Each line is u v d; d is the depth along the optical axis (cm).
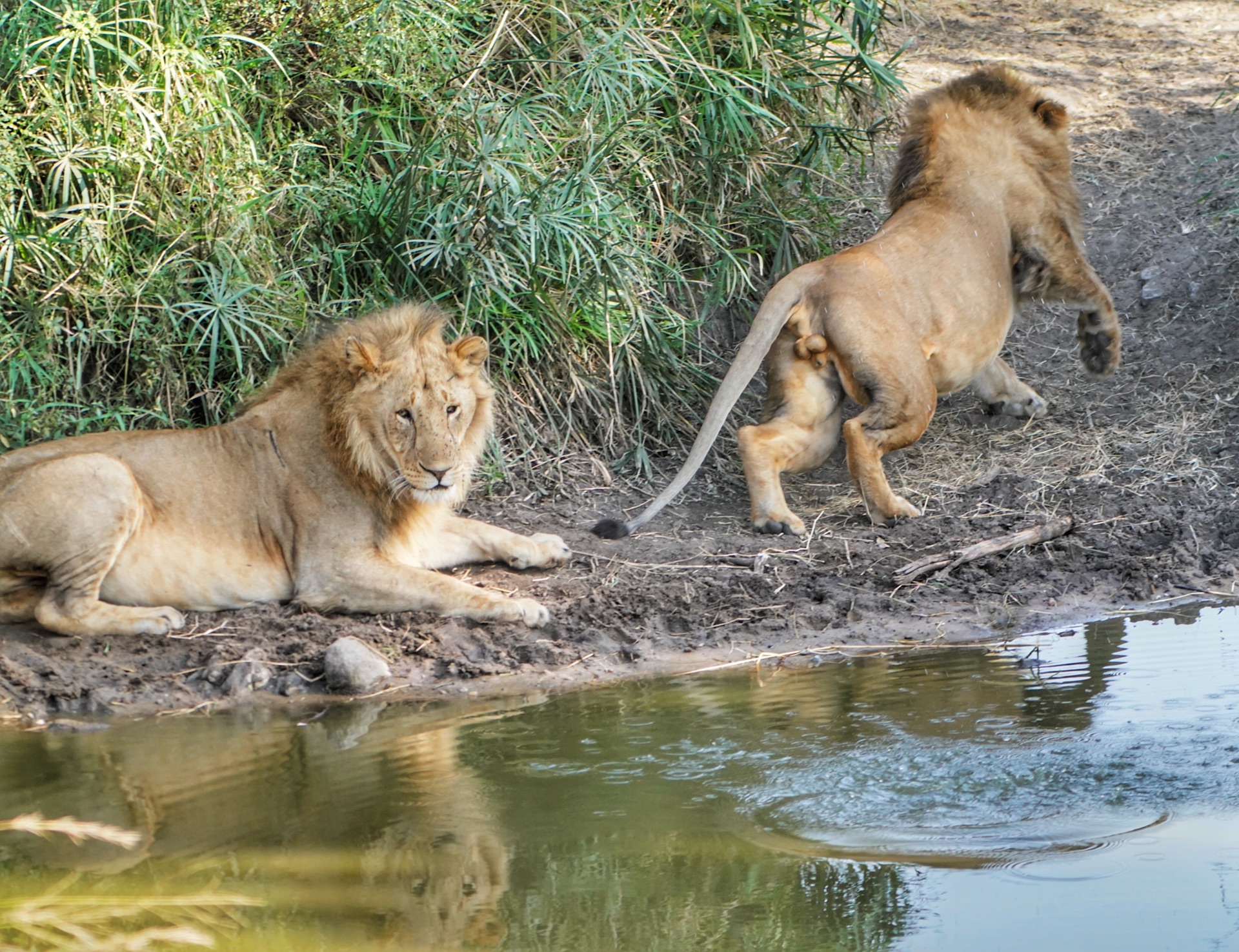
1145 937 496
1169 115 1708
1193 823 602
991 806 629
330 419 945
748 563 1047
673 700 816
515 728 772
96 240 1125
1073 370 1370
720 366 1384
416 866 584
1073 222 1239
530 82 1395
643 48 1355
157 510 927
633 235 1314
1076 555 1054
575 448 1255
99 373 1146
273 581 952
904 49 1500
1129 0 2112
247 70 1305
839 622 953
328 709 823
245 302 1162
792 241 1431
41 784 695
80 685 843
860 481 1111
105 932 527
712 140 1398
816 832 608
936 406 1238
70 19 1146
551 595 991
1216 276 1430
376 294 1222
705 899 545
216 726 793
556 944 511
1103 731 722
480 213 1211
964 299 1158
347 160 1308
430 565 1022
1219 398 1283
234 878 576
